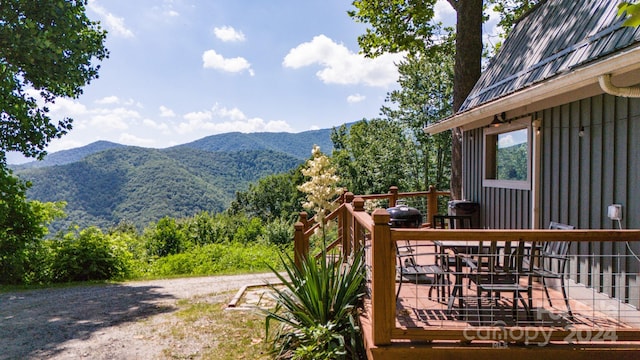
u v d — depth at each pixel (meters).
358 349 3.73
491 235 2.87
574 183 4.21
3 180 9.05
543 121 4.84
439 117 26.94
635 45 2.83
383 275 2.95
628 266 3.43
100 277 9.45
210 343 4.48
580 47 4.09
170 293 7.40
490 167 6.72
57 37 8.73
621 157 3.50
